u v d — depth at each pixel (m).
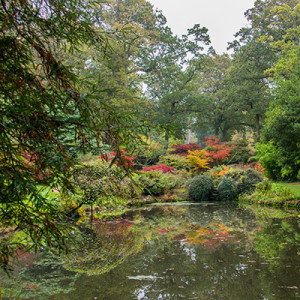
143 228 6.29
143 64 26.95
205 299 2.58
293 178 14.20
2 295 2.67
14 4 1.62
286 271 3.34
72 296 2.64
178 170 17.52
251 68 26.16
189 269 3.44
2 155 1.52
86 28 1.81
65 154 1.64
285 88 11.32
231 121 30.05
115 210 9.74
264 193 11.34
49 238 1.62
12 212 1.57
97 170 6.16
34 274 3.26
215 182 14.36
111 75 19.56
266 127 10.96
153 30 25.03
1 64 1.61
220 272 3.34
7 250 1.59
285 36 20.53
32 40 1.66
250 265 3.58
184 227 6.41
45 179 1.65
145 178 12.95
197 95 27.72
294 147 11.10
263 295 2.68
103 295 2.65
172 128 1.74
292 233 5.45
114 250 4.36
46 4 1.75
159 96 29.20
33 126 1.54
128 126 1.68
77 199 6.38
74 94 1.60
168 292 2.73
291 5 25.33
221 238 5.17
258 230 5.86
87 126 1.62
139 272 3.35
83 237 5.29
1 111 1.46
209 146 23.67
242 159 22.38
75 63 13.14
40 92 1.64
